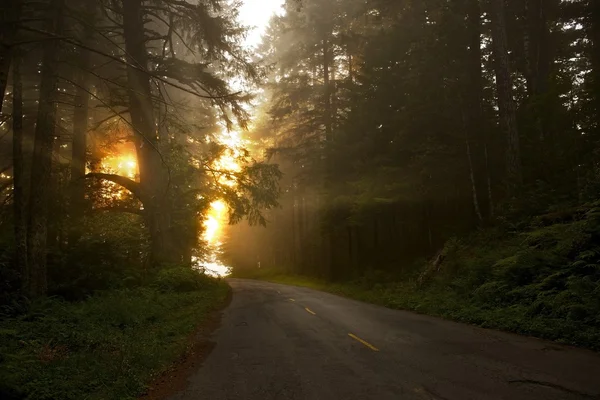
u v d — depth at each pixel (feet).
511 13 91.40
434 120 76.69
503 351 27.76
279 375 24.43
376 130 91.35
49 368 24.17
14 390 20.31
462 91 71.36
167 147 74.69
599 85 59.82
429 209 85.51
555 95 65.05
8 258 50.72
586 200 48.24
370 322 42.68
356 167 92.63
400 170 82.17
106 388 22.07
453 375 22.76
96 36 67.97
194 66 73.31
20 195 48.14
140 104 71.20
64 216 68.90
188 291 72.59
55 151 74.95
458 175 75.87
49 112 52.24
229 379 24.16
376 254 98.37
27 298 44.62
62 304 45.62
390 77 86.94
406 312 50.93
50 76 52.65
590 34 99.86
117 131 83.25
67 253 62.34
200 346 34.01
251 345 33.37
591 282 34.68
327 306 58.85
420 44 78.13
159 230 75.87
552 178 63.10
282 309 56.03
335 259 113.91
